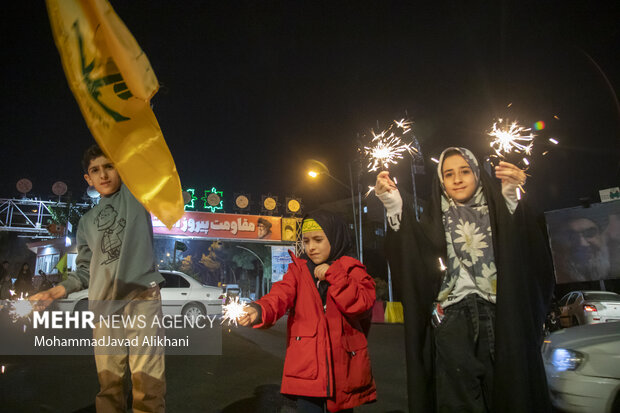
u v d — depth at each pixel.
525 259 2.05
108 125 2.20
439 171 2.43
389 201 2.28
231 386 4.87
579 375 3.59
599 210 16.09
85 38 2.08
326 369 2.39
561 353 3.80
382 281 23.97
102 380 2.79
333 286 2.40
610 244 15.85
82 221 3.08
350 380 2.46
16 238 36.03
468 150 2.42
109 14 2.08
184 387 4.82
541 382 1.91
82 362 6.11
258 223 26.61
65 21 2.02
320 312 2.56
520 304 1.95
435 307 2.28
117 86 2.22
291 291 2.60
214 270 51.41
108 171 2.97
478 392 2.06
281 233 27.00
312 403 2.42
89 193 18.25
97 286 2.83
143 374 2.76
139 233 2.90
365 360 2.57
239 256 39.03
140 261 2.86
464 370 2.07
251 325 2.37
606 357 3.51
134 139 2.32
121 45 2.12
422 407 2.00
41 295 2.76
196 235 25.12
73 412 3.71
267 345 8.23
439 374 2.14
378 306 17.50
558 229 16.67
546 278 2.14
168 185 2.46
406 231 2.22
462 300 2.20
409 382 2.05
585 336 3.85
